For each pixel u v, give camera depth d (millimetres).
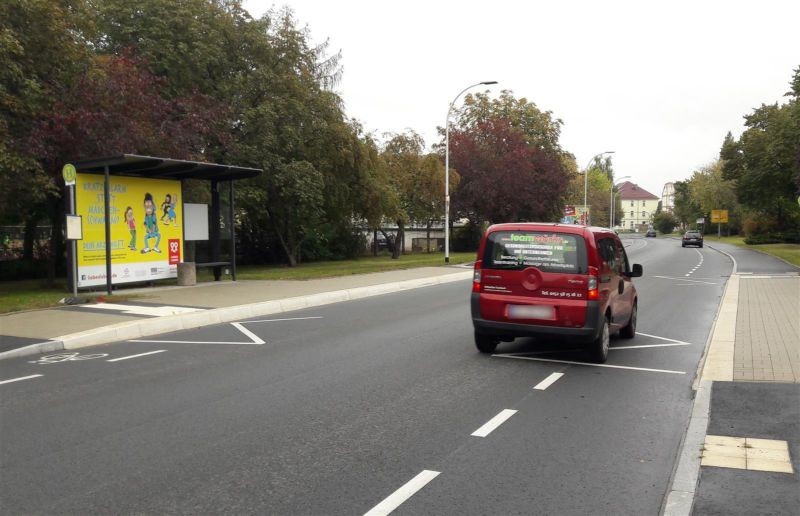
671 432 5836
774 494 4418
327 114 29391
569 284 8547
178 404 6656
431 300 16625
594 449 5367
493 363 8773
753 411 6340
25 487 4512
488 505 4258
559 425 6023
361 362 8789
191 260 21547
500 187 45469
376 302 16219
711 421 6043
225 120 24125
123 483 4586
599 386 7555
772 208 62812
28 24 15836
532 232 8812
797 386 7254
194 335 11133
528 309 8711
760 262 34125
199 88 25203
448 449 5340
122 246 17141
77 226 13805
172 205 18609
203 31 24609
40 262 23219
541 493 4457
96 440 5520
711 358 8688
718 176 85125
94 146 16781
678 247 58125
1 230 23547
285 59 28203
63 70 17250
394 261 35844
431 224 53250
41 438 5566
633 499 4367
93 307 13562
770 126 48688
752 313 13102
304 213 28312
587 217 53906
